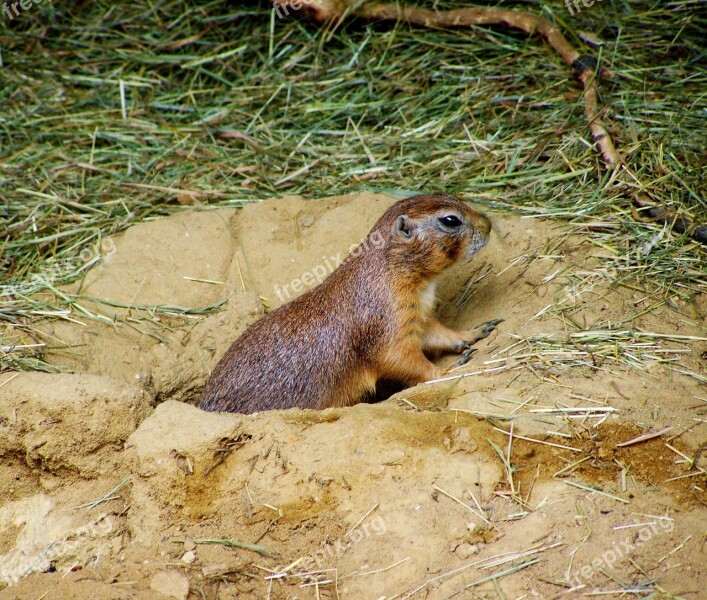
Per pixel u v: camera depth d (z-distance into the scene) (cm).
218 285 973
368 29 1230
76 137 1141
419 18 1205
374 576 608
